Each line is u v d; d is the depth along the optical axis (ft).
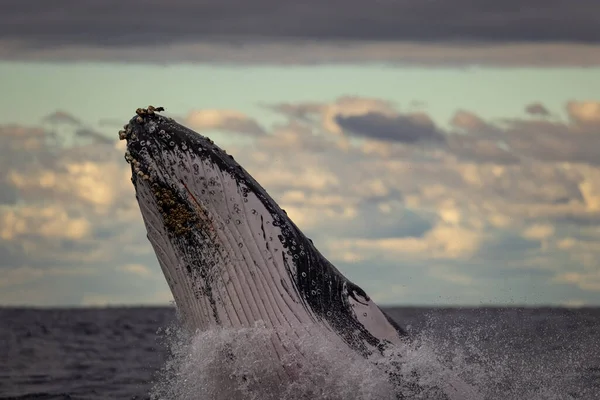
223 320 130.11
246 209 130.11
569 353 211.00
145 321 576.20
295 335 129.39
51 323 551.59
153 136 130.72
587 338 242.99
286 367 129.59
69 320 593.83
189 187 129.59
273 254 130.72
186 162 129.18
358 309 135.44
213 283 130.21
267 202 132.57
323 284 134.00
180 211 129.80
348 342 131.75
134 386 223.51
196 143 130.21
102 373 252.01
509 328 229.86
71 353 319.27
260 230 130.52
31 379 239.91
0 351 328.49
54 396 207.10
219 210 129.49
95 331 460.55
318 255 136.46
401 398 132.16
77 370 260.62
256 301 129.59
